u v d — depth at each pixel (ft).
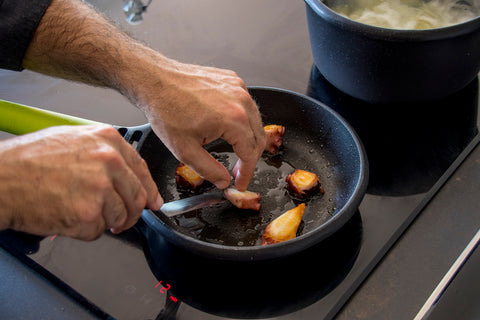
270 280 1.98
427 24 2.40
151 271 2.01
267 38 2.86
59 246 2.07
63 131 1.66
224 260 1.87
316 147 2.42
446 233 2.07
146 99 1.94
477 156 2.26
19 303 1.93
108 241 2.09
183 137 1.94
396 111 2.48
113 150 1.64
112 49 1.98
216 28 2.93
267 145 2.39
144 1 3.13
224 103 1.93
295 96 2.39
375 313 1.92
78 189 1.60
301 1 3.08
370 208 2.14
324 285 1.96
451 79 2.27
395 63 2.19
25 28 2.00
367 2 2.52
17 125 2.14
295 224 2.10
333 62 2.36
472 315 1.93
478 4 2.37
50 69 2.13
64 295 1.95
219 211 2.22
